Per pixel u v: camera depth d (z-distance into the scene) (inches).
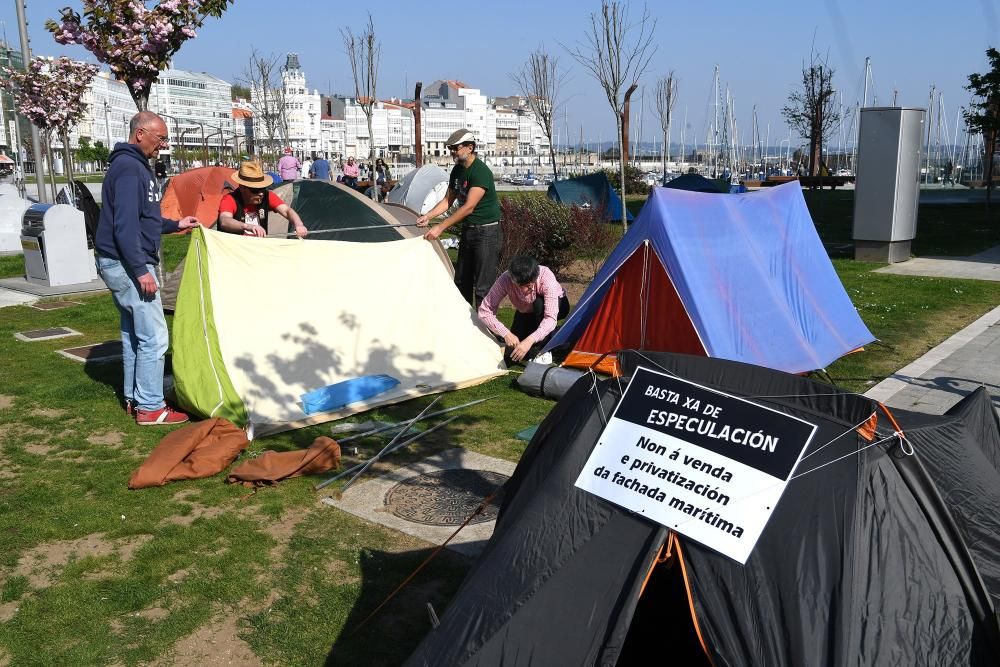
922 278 541.3
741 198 330.6
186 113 5452.8
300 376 259.4
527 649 104.1
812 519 103.7
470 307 315.0
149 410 249.6
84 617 148.9
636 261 290.4
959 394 286.8
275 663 137.0
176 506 194.1
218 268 259.3
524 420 257.4
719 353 269.7
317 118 5255.9
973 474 127.6
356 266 293.3
